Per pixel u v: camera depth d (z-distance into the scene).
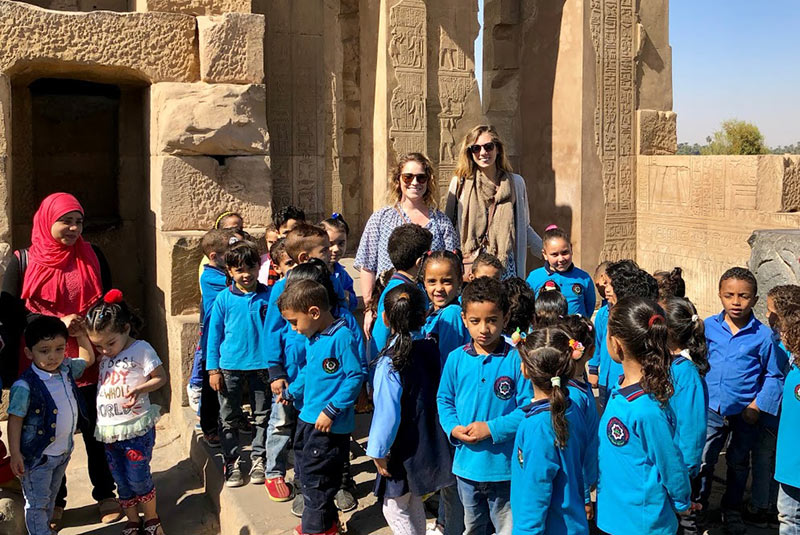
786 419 3.22
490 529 3.36
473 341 3.25
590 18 8.98
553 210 9.47
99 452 4.27
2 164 5.32
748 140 33.12
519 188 5.22
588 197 9.18
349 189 11.08
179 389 5.46
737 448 3.86
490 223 5.11
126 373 3.91
